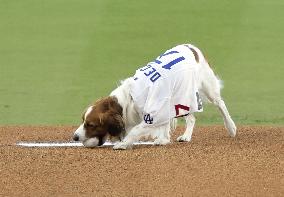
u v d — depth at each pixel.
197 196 12.52
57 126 19.94
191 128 16.83
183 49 16.17
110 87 26.06
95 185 13.13
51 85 26.58
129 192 12.74
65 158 14.77
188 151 15.16
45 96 25.08
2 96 25.12
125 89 15.52
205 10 37.91
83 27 35.09
